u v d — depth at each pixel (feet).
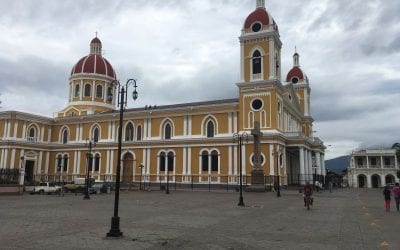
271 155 165.89
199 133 191.93
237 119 182.91
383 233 47.65
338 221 59.67
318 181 199.31
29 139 223.71
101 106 244.42
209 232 47.03
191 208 79.56
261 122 172.04
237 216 65.10
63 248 36.19
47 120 233.96
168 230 48.34
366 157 347.36
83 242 39.29
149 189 167.84
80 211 71.77
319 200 115.03
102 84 248.11
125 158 206.90
